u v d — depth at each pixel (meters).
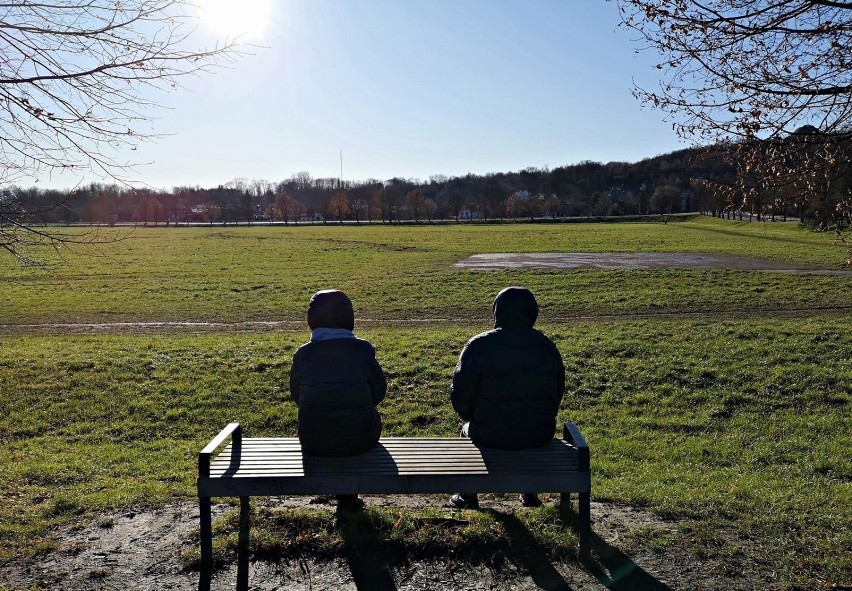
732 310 20.47
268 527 5.29
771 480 6.98
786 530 5.32
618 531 5.34
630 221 111.06
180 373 12.61
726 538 5.18
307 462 4.93
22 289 28.97
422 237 65.75
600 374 12.18
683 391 11.18
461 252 46.12
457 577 4.66
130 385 11.91
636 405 10.70
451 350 14.24
